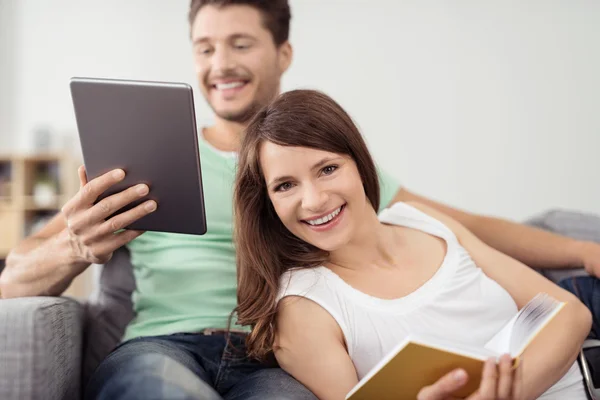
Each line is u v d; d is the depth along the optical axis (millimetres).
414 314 1142
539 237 1508
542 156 4184
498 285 1228
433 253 1248
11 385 1054
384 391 939
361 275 1198
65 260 1290
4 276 1356
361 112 4270
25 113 4418
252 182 1203
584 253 1432
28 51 4418
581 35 4152
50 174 4137
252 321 1180
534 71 4188
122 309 1425
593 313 1347
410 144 4246
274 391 1048
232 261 1459
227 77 1653
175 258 1441
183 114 1122
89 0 4387
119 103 1130
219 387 1309
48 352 1095
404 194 1638
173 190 1182
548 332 1139
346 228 1148
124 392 938
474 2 4207
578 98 4168
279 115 1146
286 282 1187
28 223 4023
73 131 4406
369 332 1125
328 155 1126
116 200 1175
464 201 4219
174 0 4352
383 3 4250
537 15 4176
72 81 1129
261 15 1679
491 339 1065
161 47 4363
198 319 1392
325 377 1085
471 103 4215
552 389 1170
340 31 4273
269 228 1238
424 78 4238
